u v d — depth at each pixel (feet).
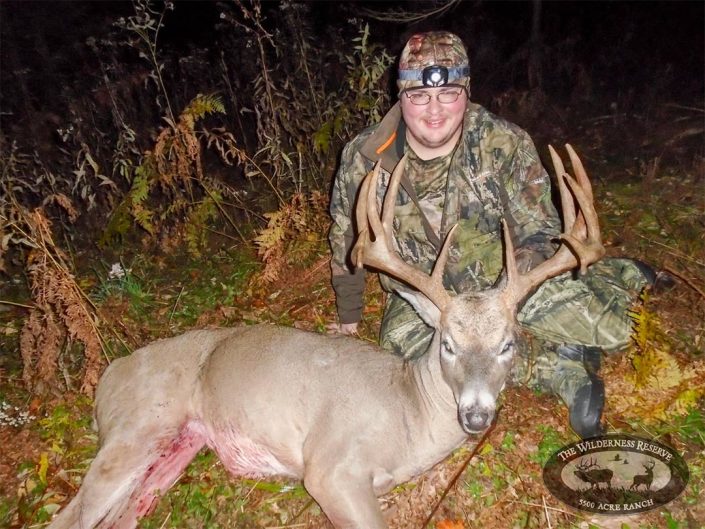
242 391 15.35
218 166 34.88
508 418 16.35
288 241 23.25
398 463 14.40
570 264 13.41
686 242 22.44
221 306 21.79
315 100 27.61
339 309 19.03
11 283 25.00
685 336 17.92
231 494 15.52
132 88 34.24
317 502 14.15
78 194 29.71
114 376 16.79
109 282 23.26
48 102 41.93
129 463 15.58
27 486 15.81
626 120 36.83
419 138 16.47
